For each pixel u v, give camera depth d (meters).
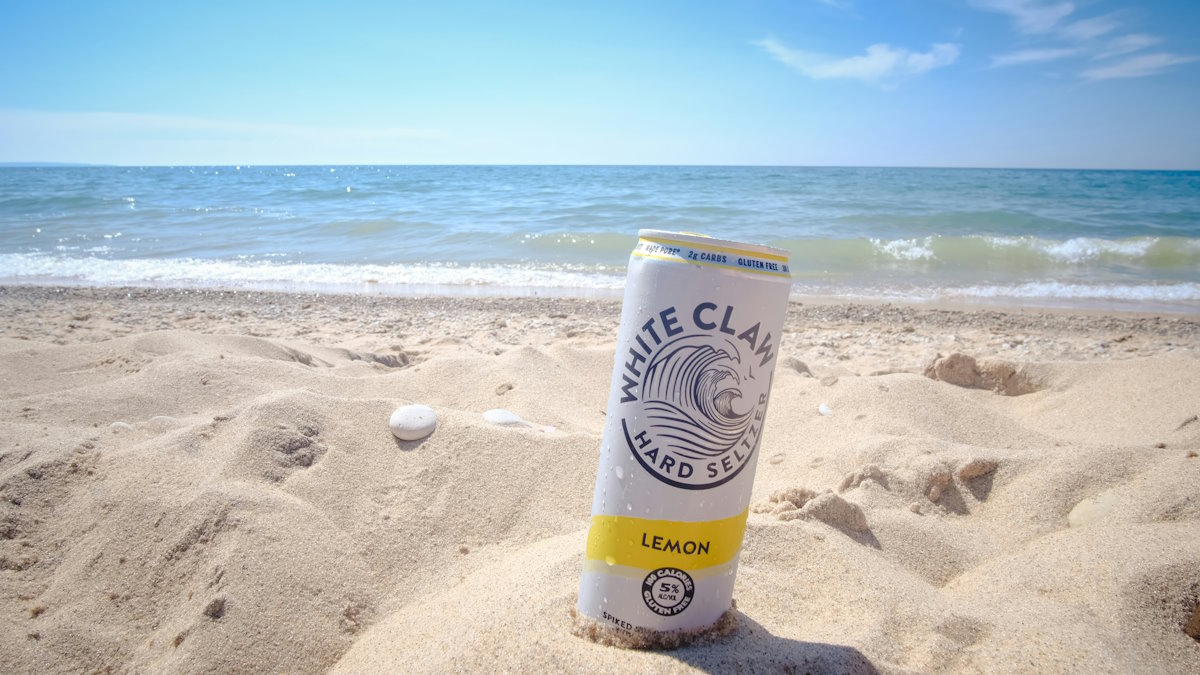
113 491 0.38
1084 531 0.38
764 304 0.26
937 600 0.33
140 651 0.31
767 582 0.34
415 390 0.60
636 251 0.27
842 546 0.36
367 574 0.35
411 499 0.40
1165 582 0.32
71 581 0.34
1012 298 1.52
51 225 2.61
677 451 0.26
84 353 0.66
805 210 2.98
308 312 1.22
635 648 0.27
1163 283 1.67
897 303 1.46
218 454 0.41
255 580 0.32
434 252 2.07
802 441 0.55
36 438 0.44
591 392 0.63
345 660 0.30
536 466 0.43
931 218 2.69
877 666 0.28
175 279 1.64
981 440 0.54
